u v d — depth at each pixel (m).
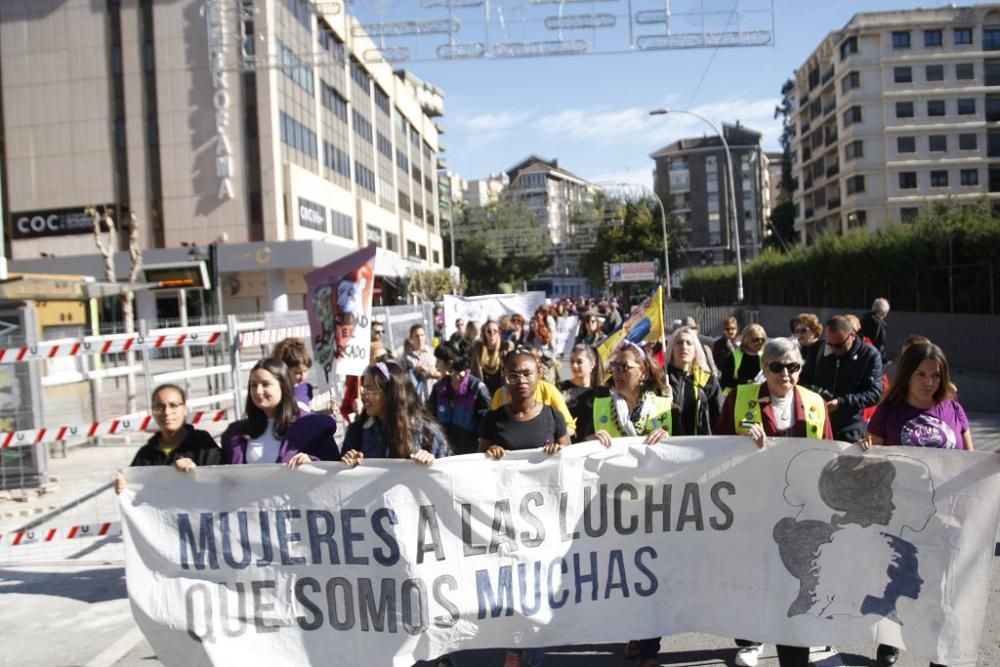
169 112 42.12
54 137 42.91
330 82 50.81
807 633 4.53
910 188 64.81
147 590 4.49
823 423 4.95
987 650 4.79
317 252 42.00
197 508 4.51
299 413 4.87
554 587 4.59
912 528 4.44
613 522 4.64
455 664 4.95
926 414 4.72
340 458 4.89
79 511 8.65
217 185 41.97
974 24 63.66
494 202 94.25
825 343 6.67
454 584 4.54
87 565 7.14
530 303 22.12
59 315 13.57
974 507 4.37
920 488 4.43
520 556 4.57
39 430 7.62
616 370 5.23
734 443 4.62
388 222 64.88
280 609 4.52
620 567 4.63
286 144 43.50
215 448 4.89
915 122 64.44
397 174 68.94
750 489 4.62
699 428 5.70
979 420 13.38
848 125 66.12
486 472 4.55
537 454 4.57
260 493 4.51
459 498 4.54
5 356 8.10
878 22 64.25
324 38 43.47
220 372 12.65
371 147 60.59
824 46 69.62
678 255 73.50
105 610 6.12
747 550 4.62
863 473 4.50
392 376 4.75
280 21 35.34
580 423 5.64
